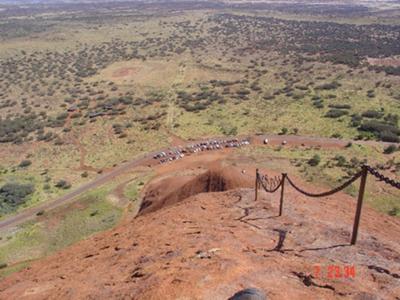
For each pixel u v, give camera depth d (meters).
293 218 16.86
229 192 23.41
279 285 9.45
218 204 20.91
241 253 11.70
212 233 14.23
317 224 15.95
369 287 9.95
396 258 12.56
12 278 17.62
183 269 10.19
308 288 9.54
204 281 9.29
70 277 13.65
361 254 12.54
